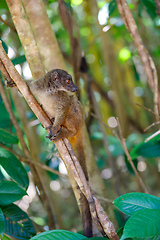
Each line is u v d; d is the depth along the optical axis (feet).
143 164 29.55
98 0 30.27
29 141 20.76
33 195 27.81
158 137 17.56
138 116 31.81
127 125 30.96
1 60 11.78
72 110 15.11
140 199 10.58
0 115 22.63
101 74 33.06
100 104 32.63
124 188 28.76
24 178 14.56
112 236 10.32
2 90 17.44
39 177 18.33
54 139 12.32
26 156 17.90
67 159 11.27
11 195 13.06
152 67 16.56
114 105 31.91
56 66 16.63
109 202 16.90
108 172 29.68
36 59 13.92
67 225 28.45
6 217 13.76
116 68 31.27
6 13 22.15
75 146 15.40
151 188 29.71
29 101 12.23
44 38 16.55
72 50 21.79
